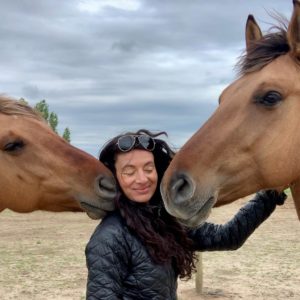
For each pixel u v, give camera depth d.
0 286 3.81
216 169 1.51
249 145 1.51
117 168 1.43
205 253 5.14
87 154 1.82
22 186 1.82
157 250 1.35
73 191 1.76
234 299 3.50
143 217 1.38
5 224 7.39
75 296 3.55
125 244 1.35
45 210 1.88
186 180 1.47
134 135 1.43
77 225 7.28
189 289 3.76
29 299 3.49
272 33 1.61
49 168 1.79
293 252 5.07
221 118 1.54
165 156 1.56
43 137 1.83
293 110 1.51
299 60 1.54
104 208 1.70
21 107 1.88
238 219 1.68
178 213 1.45
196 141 1.53
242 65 1.59
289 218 7.85
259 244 5.57
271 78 1.51
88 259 1.34
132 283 1.34
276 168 1.53
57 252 5.10
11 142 1.80
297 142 1.53
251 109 1.52
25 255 4.95
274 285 3.84
